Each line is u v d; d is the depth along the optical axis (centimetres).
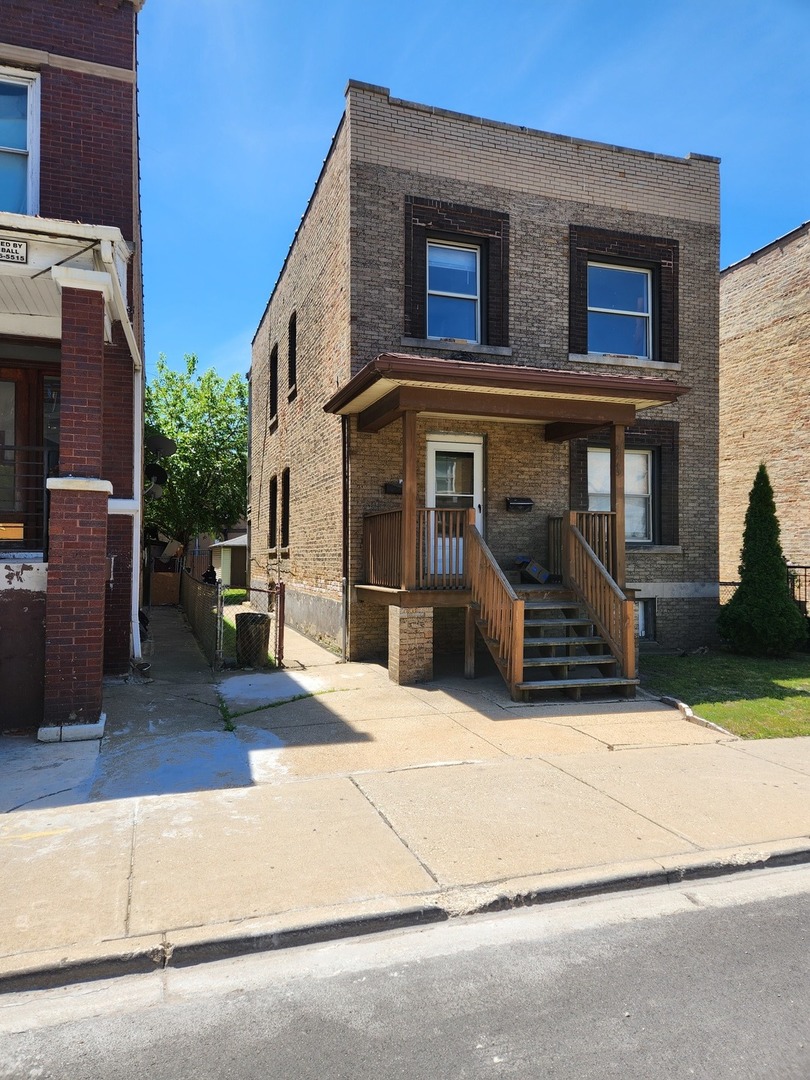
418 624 927
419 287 1115
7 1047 280
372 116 1095
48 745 641
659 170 1264
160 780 559
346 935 360
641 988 318
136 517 941
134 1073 265
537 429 1172
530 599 1039
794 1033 286
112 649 922
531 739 693
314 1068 268
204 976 328
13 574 675
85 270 671
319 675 977
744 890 414
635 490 1277
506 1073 263
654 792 550
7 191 823
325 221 1245
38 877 399
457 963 339
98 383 679
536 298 1177
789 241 1686
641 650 1241
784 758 645
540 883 400
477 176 1150
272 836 457
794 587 1414
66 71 839
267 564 1816
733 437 1861
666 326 1266
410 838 457
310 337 1356
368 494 1098
